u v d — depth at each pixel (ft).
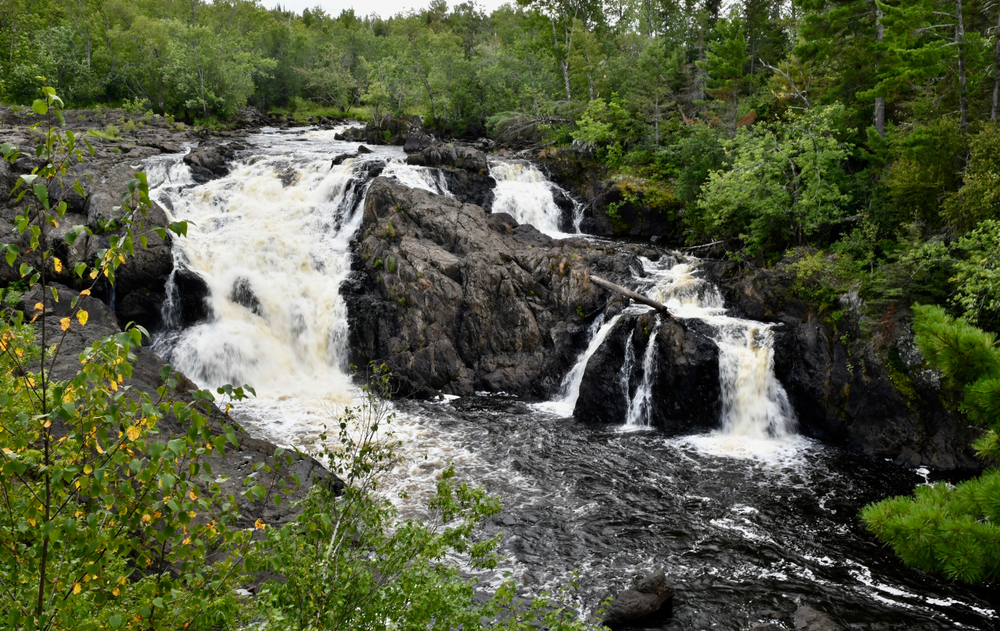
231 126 229.45
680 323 87.97
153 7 299.17
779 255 104.32
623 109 160.35
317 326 101.96
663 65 182.50
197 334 95.91
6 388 18.22
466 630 26.55
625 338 89.25
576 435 82.48
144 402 17.84
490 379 96.99
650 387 86.94
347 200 117.08
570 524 62.28
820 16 118.01
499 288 100.07
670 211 133.59
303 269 106.42
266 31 344.28
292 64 327.26
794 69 140.15
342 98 313.32
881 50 106.52
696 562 57.06
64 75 221.05
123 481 17.83
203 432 18.49
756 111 144.56
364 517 27.45
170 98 230.89
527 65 225.15
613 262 104.06
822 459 77.66
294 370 99.76
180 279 97.81
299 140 194.59
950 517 39.06
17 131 132.05
